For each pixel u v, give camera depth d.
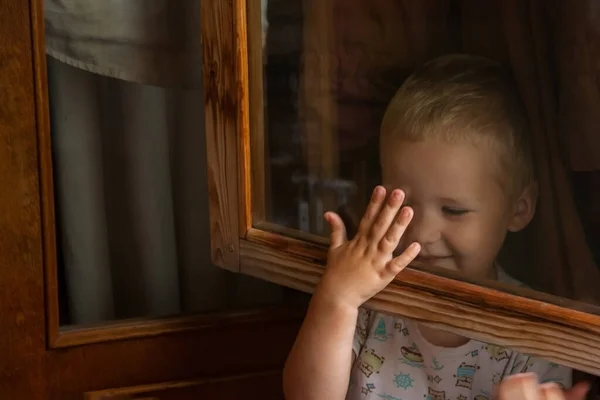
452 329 0.83
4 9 1.07
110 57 1.18
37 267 1.13
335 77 0.97
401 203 0.86
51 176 1.14
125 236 1.32
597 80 0.80
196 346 1.20
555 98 0.84
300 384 0.96
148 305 1.30
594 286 0.78
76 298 1.25
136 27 1.18
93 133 1.24
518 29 0.87
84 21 1.15
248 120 0.98
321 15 0.99
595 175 0.80
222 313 1.21
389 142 0.94
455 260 0.87
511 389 0.85
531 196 0.84
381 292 0.89
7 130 1.09
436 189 0.89
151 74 1.21
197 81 1.24
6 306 1.13
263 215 1.01
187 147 1.31
